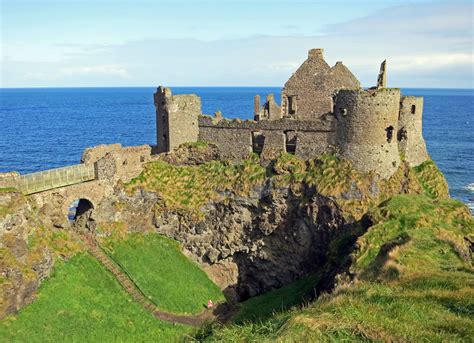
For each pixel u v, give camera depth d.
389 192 56.59
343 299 25.52
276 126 63.75
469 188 110.56
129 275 54.62
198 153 69.25
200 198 64.12
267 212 61.47
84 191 57.38
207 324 36.91
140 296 52.91
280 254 62.44
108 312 48.47
